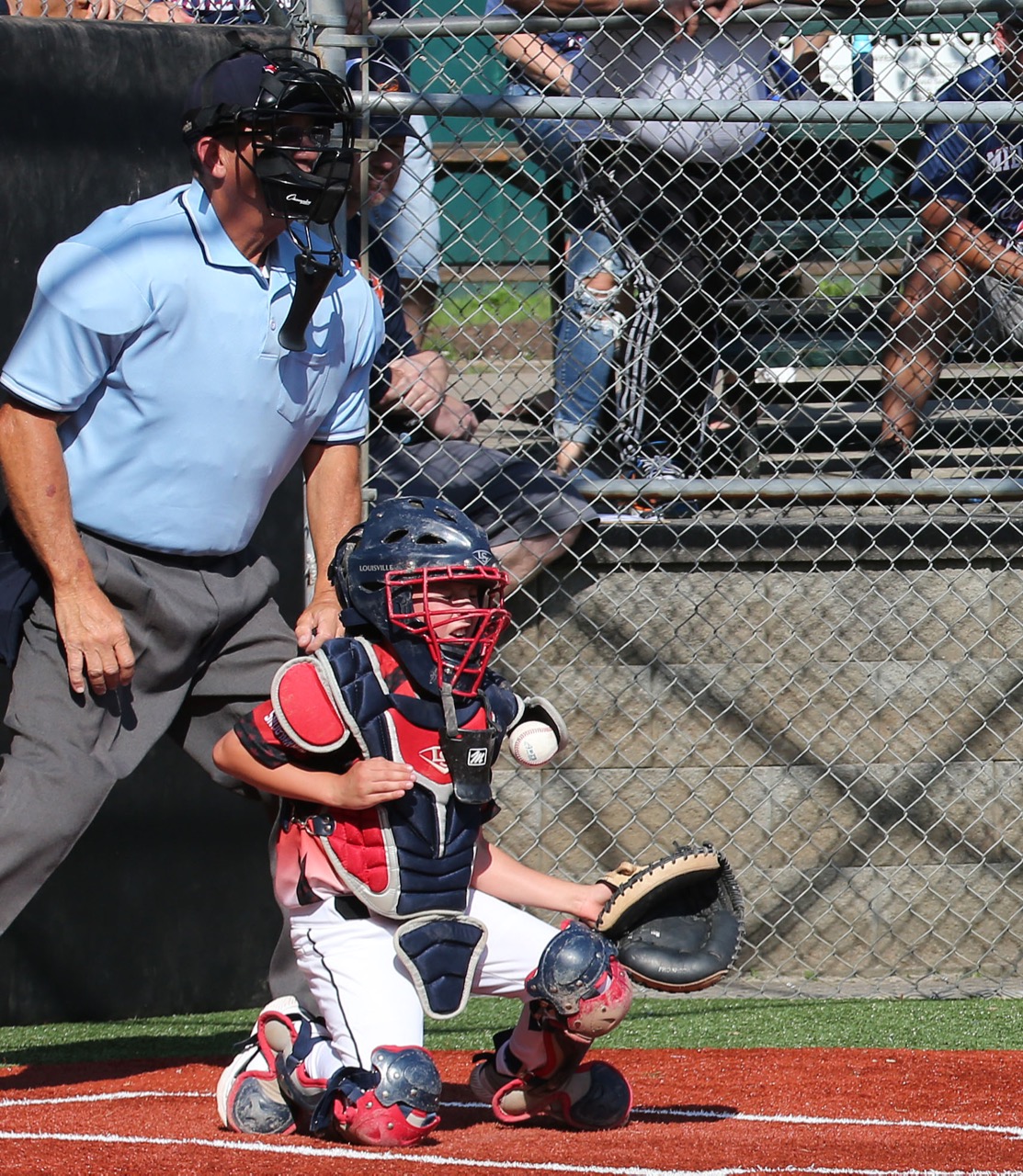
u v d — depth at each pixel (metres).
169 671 11.42
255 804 16.02
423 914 9.72
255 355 11.08
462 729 9.79
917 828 18.12
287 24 16.55
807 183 20.00
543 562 17.52
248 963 16.02
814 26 18.27
